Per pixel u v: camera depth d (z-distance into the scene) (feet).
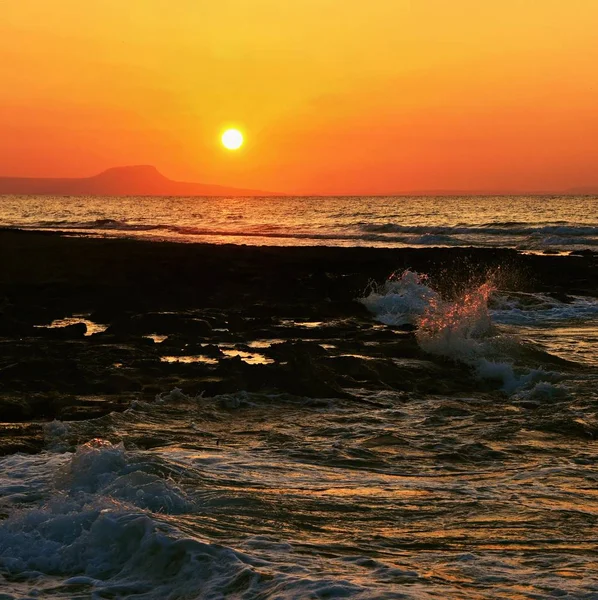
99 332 51.52
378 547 18.74
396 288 70.69
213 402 35.65
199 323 53.47
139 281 74.69
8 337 49.14
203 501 21.88
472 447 29.63
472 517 21.24
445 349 46.42
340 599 14.70
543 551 18.60
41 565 17.58
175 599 15.49
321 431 31.58
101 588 16.24
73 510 20.07
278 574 16.07
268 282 75.61
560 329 60.03
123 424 31.58
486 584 16.17
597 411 35.06
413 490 23.89
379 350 47.75
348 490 23.65
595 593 15.65
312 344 46.34
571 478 25.66
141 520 18.65
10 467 25.63
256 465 26.40
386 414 34.63
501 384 41.37
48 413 33.60
